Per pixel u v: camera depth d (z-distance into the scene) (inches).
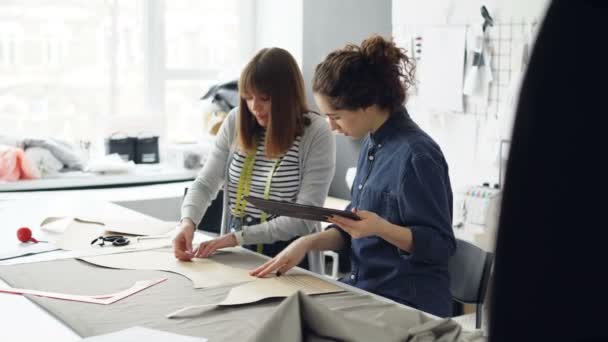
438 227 66.7
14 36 163.9
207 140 184.2
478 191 124.3
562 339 10.4
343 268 153.3
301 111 88.0
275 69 84.8
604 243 10.2
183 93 189.8
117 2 176.6
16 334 54.8
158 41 183.5
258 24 196.4
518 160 10.9
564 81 10.4
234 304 60.9
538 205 10.6
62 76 171.0
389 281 70.0
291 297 49.3
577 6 10.4
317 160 87.6
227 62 195.5
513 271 10.8
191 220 88.5
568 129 10.4
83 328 55.7
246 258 79.3
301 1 180.4
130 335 53.1
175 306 61.4
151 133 179.5
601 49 10.2
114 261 76.4
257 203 72.5
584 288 10.3
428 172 67.3
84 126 175.5
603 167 10.2
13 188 151.9
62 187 158.2
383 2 154.9
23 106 167.0
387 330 49.9
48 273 71.9
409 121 72.5
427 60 142.6
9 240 86.0
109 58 177.0
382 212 70.7
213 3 191.2
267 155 87.7
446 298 70.7
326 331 48.6
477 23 131.0
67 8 169.6
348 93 69.5
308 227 85.0
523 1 122.2
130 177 166.6
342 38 167.9
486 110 130.8
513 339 10.8
